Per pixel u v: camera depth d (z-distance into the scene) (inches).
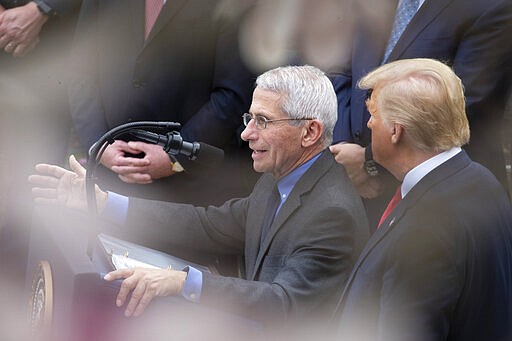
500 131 516.4
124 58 588.7
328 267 422.3
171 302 376.8
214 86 586.9
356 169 509.7
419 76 348.2
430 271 323.0
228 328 383.2
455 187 338.6
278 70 445.1
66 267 364.5
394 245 331.6
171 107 585.3
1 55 668.7
